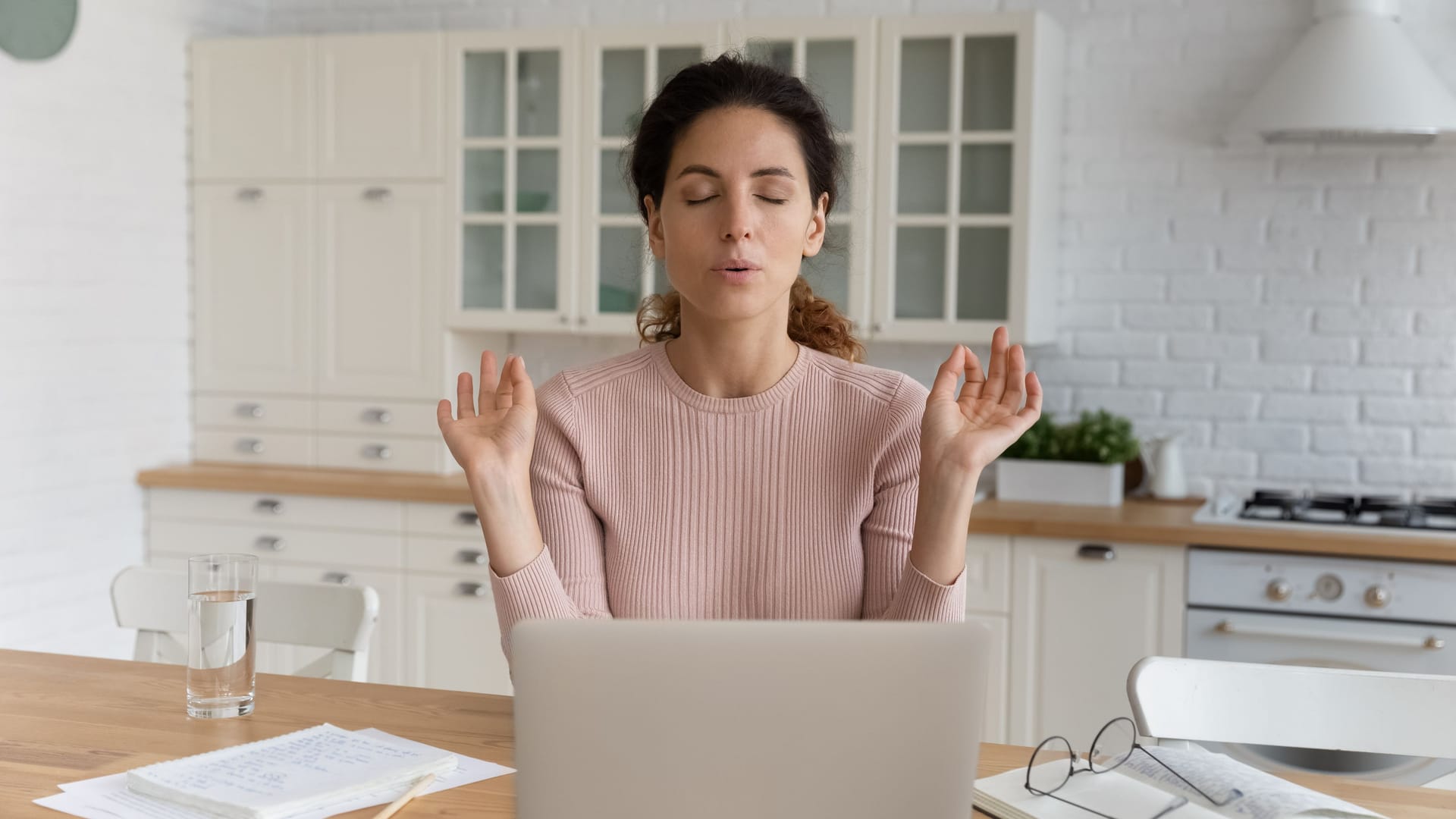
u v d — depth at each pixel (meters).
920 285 3.51
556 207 3.76
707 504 1.54
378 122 3.87
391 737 1.53
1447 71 3.38
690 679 1.03
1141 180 3.65
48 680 1.80
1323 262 3.53
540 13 4.03
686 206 1.44
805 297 1.75
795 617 1.52
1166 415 3.68
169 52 3.95
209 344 4.06
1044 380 3.77
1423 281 3.46
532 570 1.40
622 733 1.04
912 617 1.37
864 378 1.55
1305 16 3.48
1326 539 2.95
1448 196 3.43
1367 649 2.95
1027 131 3.38
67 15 3.55
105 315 3.75
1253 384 3.60
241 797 1.30
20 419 3.49
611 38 3.66
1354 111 3.13
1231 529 3.03
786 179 1.43
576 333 3.79
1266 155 3.55
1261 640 3.03
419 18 4.14
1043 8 3.69
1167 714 1.61
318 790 1.32
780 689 1.03
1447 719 1.59
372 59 3.86
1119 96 3.65
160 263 3.95
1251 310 3.59
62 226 3.60
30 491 3.53
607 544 1.57
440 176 3.82
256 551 3.80
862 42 3.48
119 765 1.45
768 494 1.53
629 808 1.04
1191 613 3.08
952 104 3.45
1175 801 1.26
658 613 1.53
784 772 1.04
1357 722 1.60
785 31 3.54
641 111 1.90
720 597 1.54
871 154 3.50
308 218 3.95
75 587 3.67
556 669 1.04
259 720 1.62
